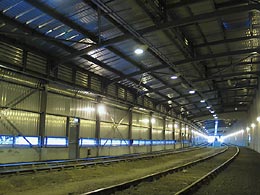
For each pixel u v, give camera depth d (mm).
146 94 34375
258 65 28750
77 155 23469
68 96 22562
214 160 27406
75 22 16125
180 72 25234
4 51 16391
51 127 20906
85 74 23703
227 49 23734
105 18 15930
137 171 17719
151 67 24453
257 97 37594
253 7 14875
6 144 17266
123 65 23594
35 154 19172
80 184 12109
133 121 33844
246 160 28000
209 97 43719
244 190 11578
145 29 16453
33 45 17938
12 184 11750
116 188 10555
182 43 20375
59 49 18797
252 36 20969
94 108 26078
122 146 30672
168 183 12805
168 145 47594
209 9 16969
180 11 16969
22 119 18500
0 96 16938
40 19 15234
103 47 18422
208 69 29688
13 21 14914
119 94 29250
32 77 18703
